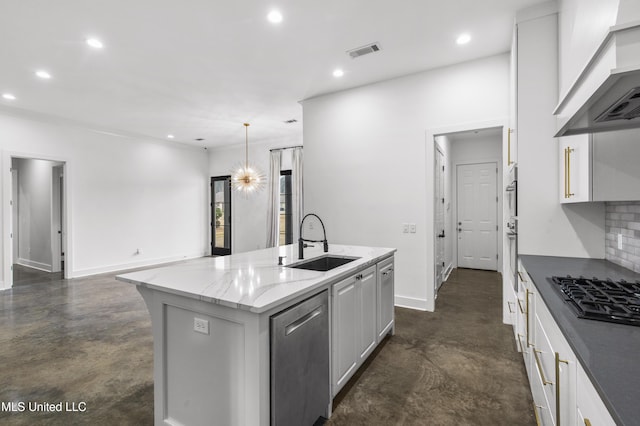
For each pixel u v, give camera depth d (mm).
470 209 6316
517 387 2189
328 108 4391
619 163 1784
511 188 2932
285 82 3998
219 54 3270
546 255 2486
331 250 3016
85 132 5875
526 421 1852
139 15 2588
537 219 2504
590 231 2379
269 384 1440
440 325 3314
